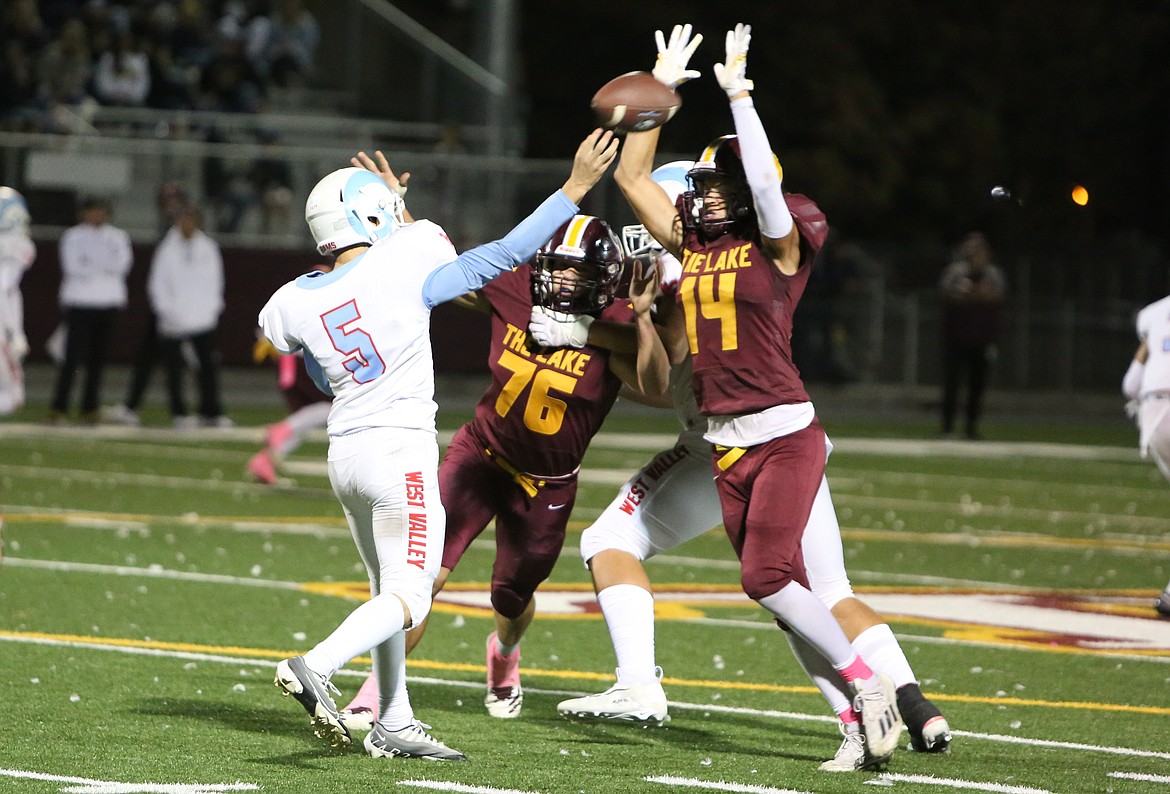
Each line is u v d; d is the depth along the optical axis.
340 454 17.33
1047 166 123.00
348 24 87.19
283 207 78.00
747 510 17.94
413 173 77.38
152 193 76.56
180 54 83.81
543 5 118.88
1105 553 38.53
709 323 17.88
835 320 99.38
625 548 19.45
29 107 79.12
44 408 68.94
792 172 114.44
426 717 20.11
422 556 17.08
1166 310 29.73
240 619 26.38
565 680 22.91
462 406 74.88
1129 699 22.28
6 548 32.94
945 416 72.69
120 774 16.52
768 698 21.92
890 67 121.56
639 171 18.92
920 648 25.86
